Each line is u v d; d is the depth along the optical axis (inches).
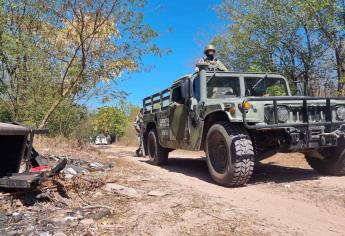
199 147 278.7
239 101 241.0
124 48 426.9
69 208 177.9
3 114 432.8
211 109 258.5
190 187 236.8
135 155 491.2
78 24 405.4
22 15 418.9
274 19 482.3
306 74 490.6
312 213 180.9
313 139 246.8
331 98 253.0
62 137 469.1
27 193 191.8
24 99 435.8
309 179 265.4
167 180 261.4
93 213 169.3
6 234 143.7
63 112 481.1
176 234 149.6
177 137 317.1
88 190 207.8
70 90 422.9
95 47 427.2
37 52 414.6
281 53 510.3
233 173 237.5
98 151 449.1
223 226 157.9
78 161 307.0
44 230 148.5
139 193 210.1
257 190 232.8
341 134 252.7
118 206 184.4
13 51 396.2
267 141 260.1
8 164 207.6
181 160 409.4
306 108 246.2
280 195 218.1
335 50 459.8
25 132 204.1
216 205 189.6
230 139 239.3
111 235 147.4
